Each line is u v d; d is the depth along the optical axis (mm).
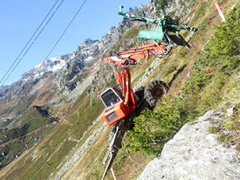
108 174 13016
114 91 11062
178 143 4305
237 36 7086
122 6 8219
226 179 2752
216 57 9078
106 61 11336
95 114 117625
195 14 28781
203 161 3250
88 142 48219
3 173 197250
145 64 46625
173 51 23781
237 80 6266
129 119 11109
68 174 40844
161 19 7992
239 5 9008
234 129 3658
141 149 7184
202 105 6746
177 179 3248
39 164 140500
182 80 11930
